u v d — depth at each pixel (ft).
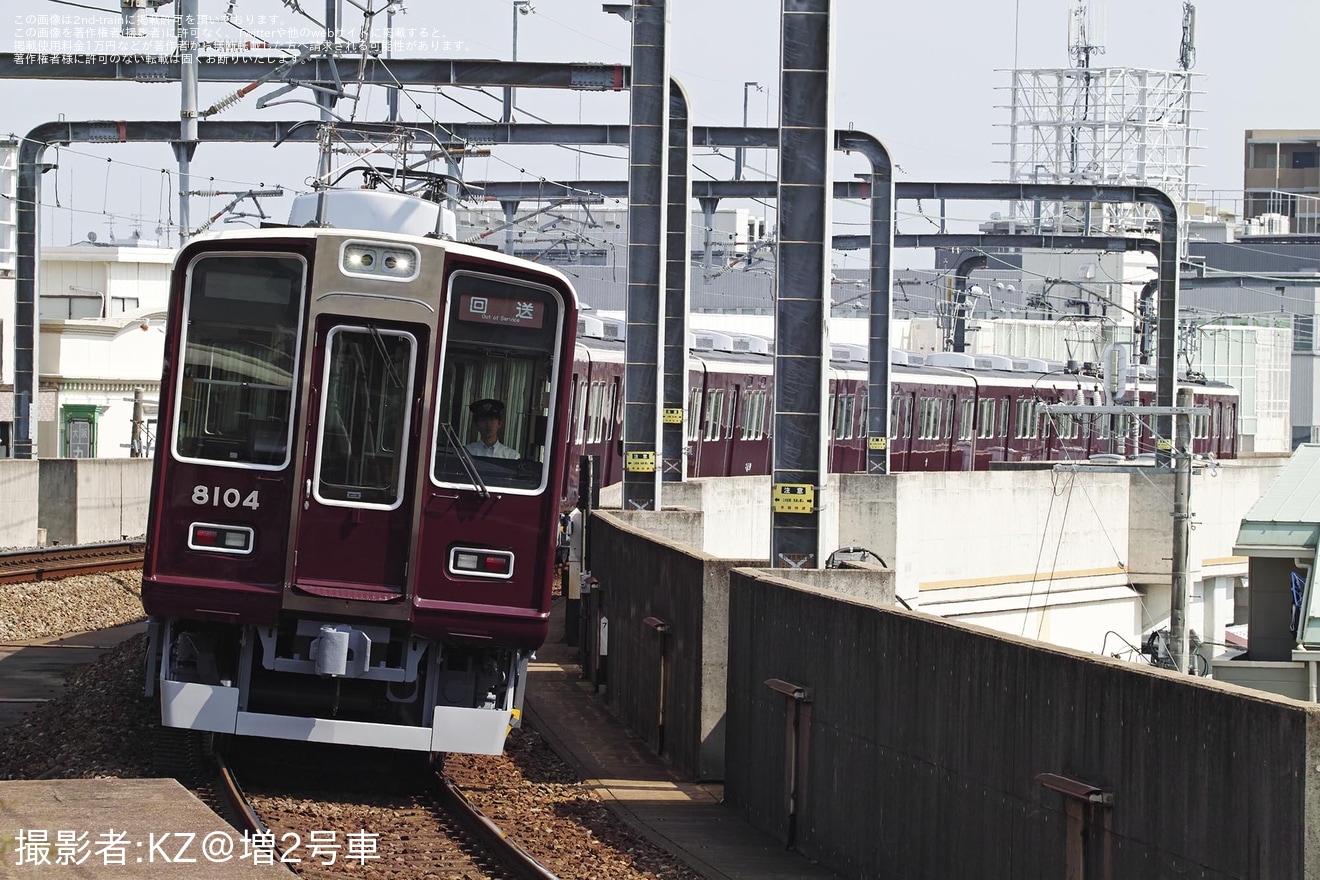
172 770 157.48
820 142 193.47
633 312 293.43
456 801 150.51
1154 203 483.10
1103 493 510.17
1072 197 499.10
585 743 195.62
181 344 149.18
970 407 581.12
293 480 147.84
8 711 209.97
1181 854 95.14
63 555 357.20
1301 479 356.59
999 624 472.44
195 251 148.87
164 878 95.35
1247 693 91.30
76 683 222.48
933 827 124.36
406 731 151.94
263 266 149.59
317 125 392.88
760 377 483.10
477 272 151.74
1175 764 95.96
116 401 588.09
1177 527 368.07
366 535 149.18
